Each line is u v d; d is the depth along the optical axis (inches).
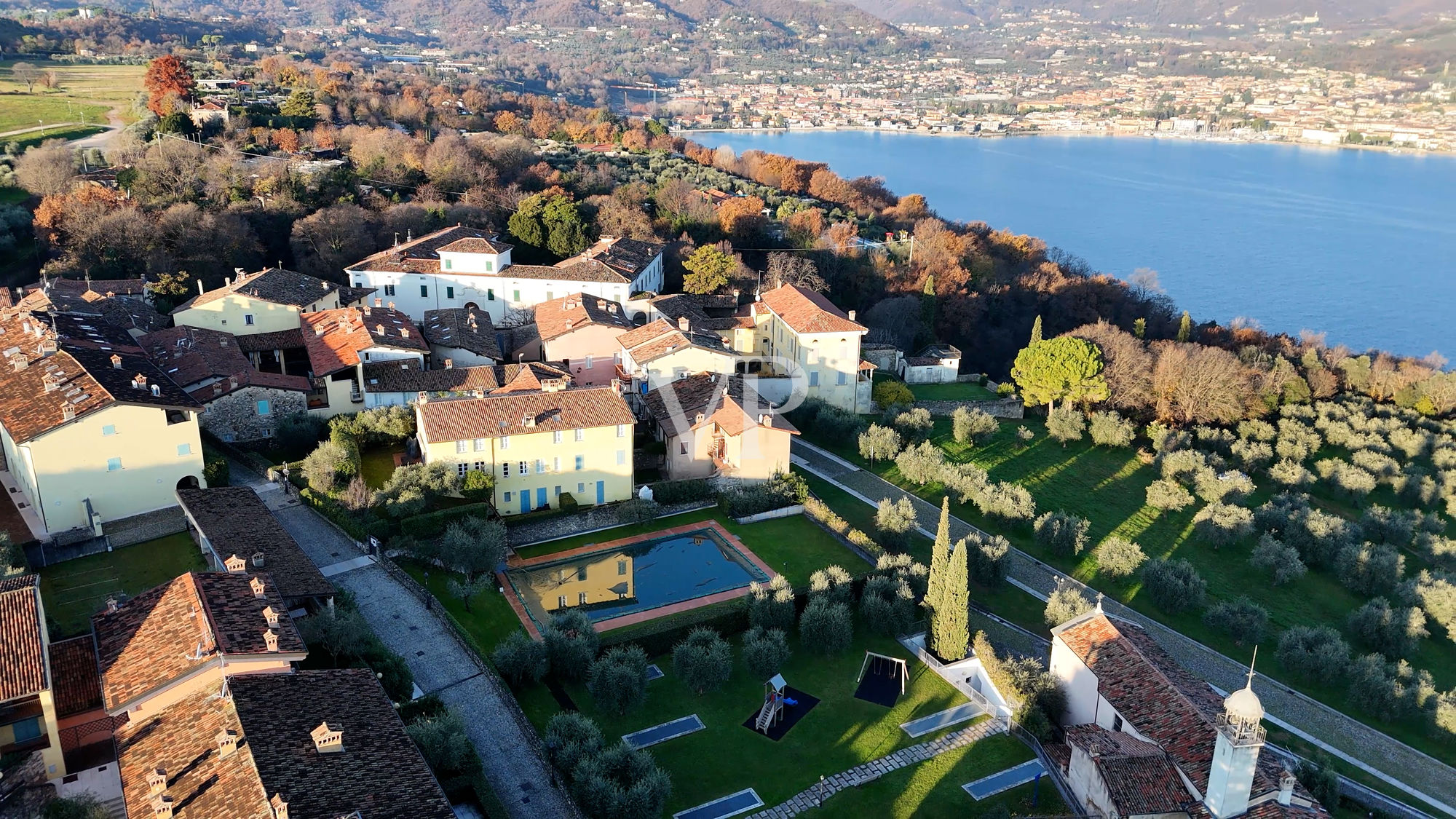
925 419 4249.5
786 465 3548.2
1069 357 4719.5
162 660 1776.6
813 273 5689.0
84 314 3713.1
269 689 1745.8
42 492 2620.6
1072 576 3316.9
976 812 2069.4
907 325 5556.1
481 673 2319.1
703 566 3021.7
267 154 6560.0
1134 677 2281.0
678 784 2111.2
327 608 2234.3
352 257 5354.3
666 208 6712.6
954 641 2613.2
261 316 4148.6
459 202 6382.9
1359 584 3348.9
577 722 2108.8
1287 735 2568.9
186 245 4990.2
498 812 1841.8
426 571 2778.1
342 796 1521.9
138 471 2770.7
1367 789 2370.8
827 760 2223.2
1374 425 4761.3
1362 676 2723.9
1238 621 2970.0
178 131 6441.9
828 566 3029.0
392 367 3683.6
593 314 4333.2
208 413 3356.3
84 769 1820.9
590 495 3277.6
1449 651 3102.9
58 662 1863.9
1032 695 2368.4
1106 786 1948.8
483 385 3614.7
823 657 2632.9
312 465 3038.9
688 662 2401.6
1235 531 3545.8
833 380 4461.1
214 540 2400.3
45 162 5625.0
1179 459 4055.1
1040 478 4119.1
